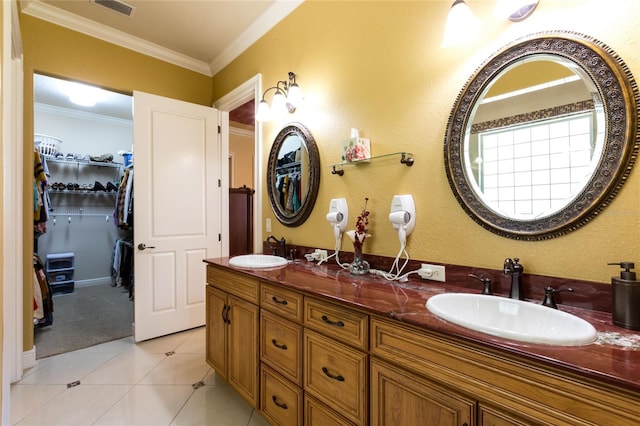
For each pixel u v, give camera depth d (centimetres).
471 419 83
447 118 139
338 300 120
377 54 169
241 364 179
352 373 117
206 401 187
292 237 227
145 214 268
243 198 362
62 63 242
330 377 126
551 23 111
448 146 137
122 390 197
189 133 295
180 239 289
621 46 98
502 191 123
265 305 161
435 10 144
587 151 103
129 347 259
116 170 491
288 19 229
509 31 121
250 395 171
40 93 379
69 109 442
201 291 303
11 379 203
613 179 98
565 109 108
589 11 104
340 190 191
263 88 254
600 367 66
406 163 154
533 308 103
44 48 234
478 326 85
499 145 124
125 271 434
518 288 113
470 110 131
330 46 196
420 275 148
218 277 204
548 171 112
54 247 437
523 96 118
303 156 215
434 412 92
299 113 221
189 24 254
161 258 278
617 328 88
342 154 176
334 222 185
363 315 113
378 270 166
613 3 99
